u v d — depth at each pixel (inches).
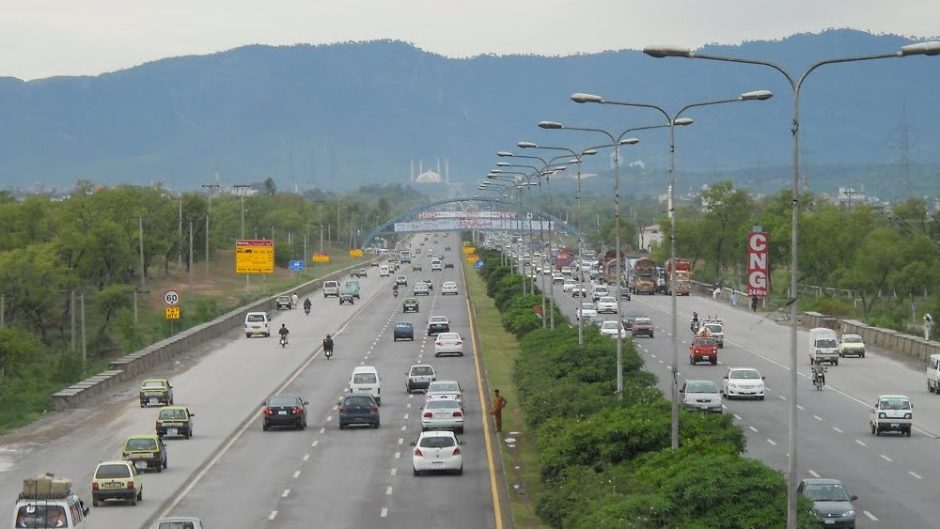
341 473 3966.5
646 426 3393.2
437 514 3284.9
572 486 3046.3
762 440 4527.6
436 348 7637.8
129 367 6865.2
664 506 2534.5
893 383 6368.1
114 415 5492.1
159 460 4003.4
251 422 5177.2
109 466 3459.6
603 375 5221.5
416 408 5561.0
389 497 3545.8
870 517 3169.3
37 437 4938.5
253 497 3572.8
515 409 5388.8
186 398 5984.3
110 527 3122.5
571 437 3516.2
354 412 4948.3
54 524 2682.1
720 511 2503.7
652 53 2486.5
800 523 2453.2
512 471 3890.3
